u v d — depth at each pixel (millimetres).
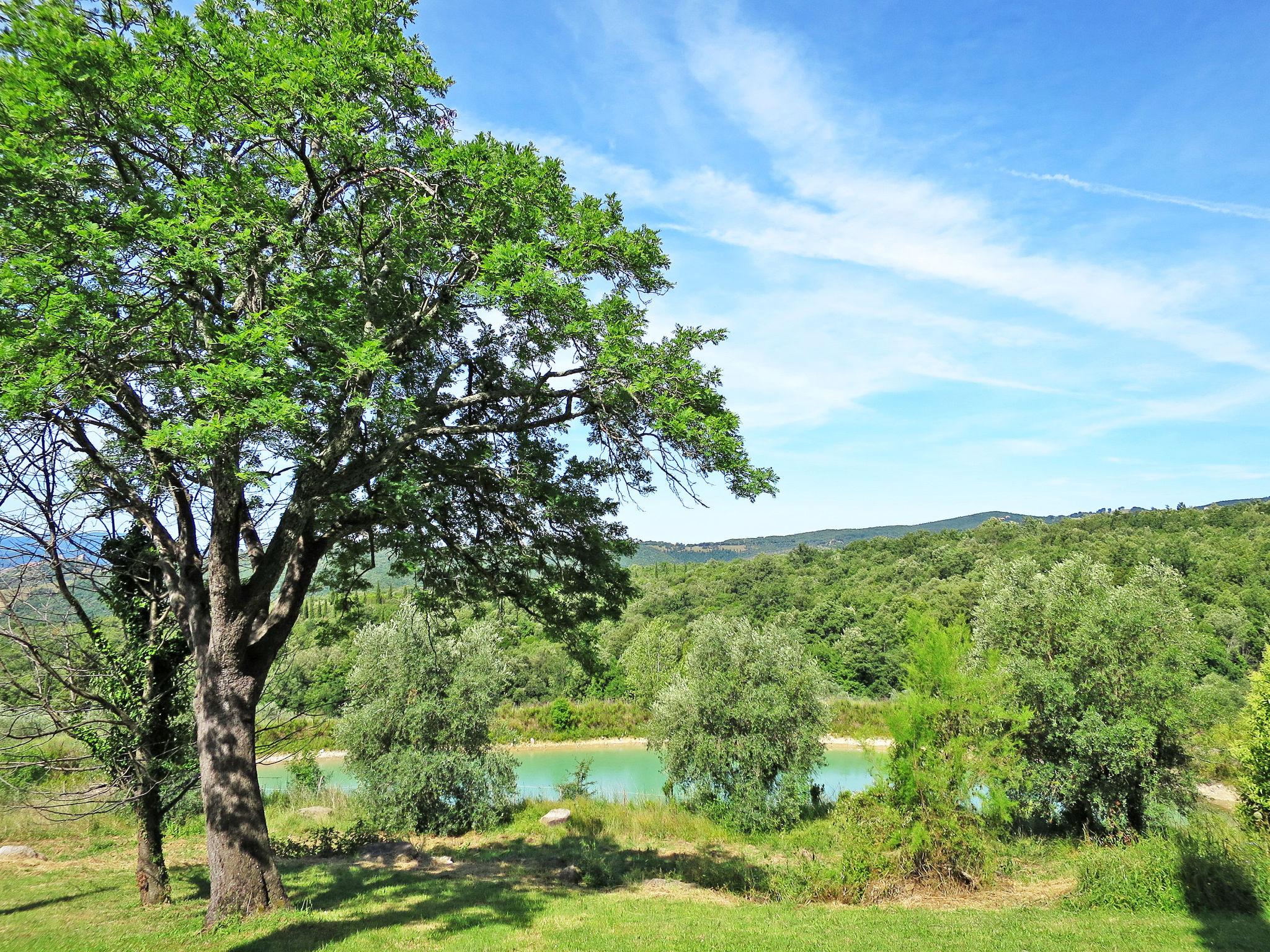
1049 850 14516
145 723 10359
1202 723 16406
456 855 14852
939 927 9164
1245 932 8477
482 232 9477
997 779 12695
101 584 10578
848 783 27891
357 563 12578
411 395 10945
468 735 18500
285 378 7887
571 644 13008
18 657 9227
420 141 9375
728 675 19938
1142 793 15594
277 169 9562
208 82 8336
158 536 9672
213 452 7289
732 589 91750
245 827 8953
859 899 11148
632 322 9547
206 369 7535
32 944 7848
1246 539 66000
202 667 9156
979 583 66250
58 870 12766
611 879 12453
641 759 36562
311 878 11883
